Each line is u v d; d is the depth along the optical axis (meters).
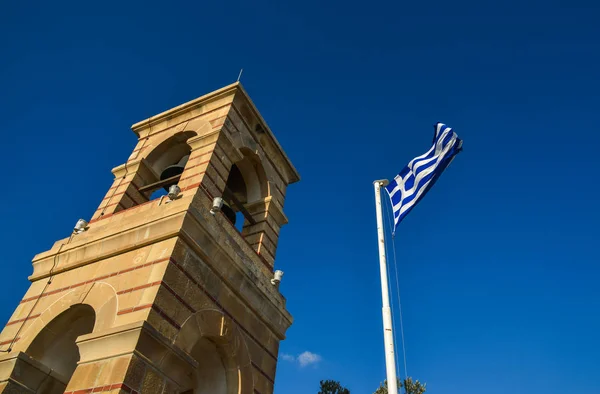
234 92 17.14
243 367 12.45
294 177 19.39
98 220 14.51
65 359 12.18
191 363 10.50
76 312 12.04
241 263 13.46
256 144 17.59
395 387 9.32
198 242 12.12
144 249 12.01
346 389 27.53
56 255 13.49
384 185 13.53
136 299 10.71
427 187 12.76
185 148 17.42
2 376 11.08
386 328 10.22
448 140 12.98
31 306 12.74
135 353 9.48
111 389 9.05
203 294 11.85
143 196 15.99
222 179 14.89
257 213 17.00
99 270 12.38
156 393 9.62
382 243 12.02
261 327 13.88
